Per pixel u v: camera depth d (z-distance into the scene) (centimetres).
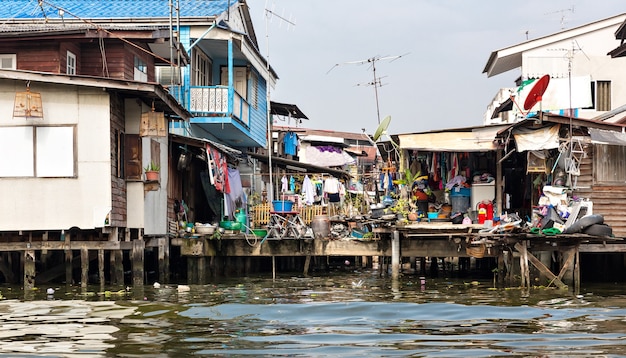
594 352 885
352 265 3003
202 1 2719
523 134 1967
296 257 2791
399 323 1133
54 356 876
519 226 1717
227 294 1620
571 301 1443
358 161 4991
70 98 1686
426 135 2141
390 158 2747
